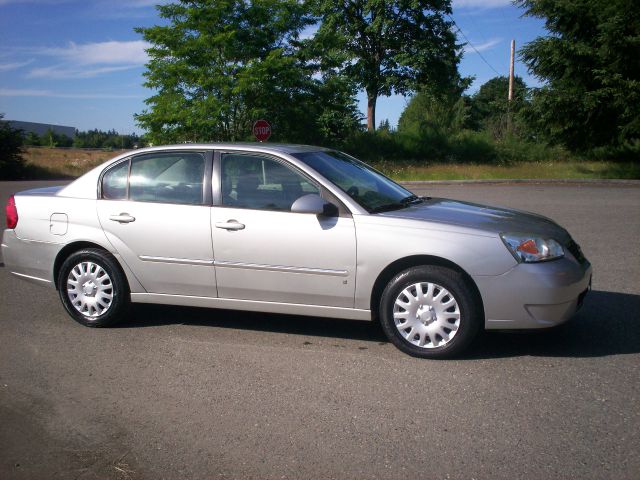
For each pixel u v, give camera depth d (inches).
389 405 157.0
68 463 132.9
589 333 209.2
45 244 231.6
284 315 239.3
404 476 124.0
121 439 142.7
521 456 130.1
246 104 1115.3
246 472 127.3
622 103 933.8
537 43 990.4
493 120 2283.5
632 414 148.4
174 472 128.1
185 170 218.5
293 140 1227.2
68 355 198.1
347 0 1512.1
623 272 299.9
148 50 1047.0
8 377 180.5
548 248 184.1
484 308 183.2
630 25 933.8
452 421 147.2
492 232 184.2
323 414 152.8
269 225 201.6
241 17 1079.0
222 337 213.8
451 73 1530.5
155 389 170.2
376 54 1544.0
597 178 948.0
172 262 214.5
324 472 126.3
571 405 154.1
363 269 192.2
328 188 199.6
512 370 178.2
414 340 190.1
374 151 1444.4
